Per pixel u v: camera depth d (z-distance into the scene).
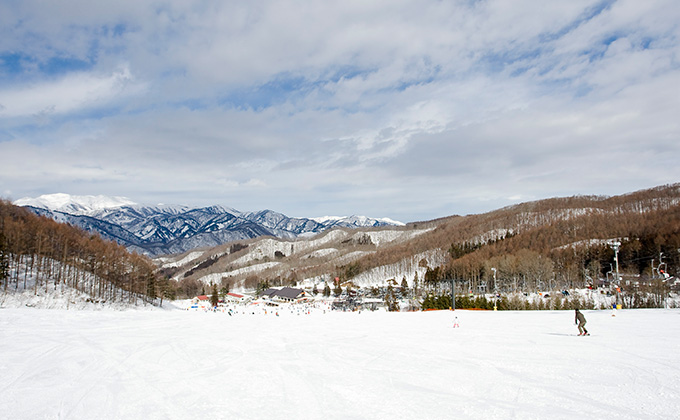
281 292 192.25
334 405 15.27
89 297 92.56
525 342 28.28
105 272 109.94
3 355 26.27
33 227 101.62
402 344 29.61
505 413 13.69
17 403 16.19
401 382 18.44
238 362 24.05
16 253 89.69
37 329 39.22
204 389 17.97
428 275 164.50
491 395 15.86
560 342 27.38
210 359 25.11
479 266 146.38
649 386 16.03
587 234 170.12
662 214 163.38
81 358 25.42
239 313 83.44
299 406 15.26
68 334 36.28
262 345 30.50
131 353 27.22
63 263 103.62
